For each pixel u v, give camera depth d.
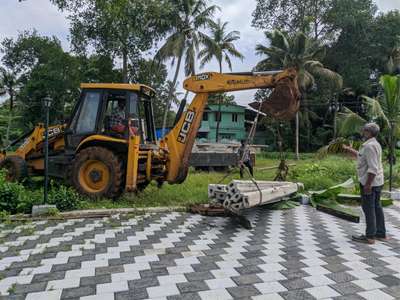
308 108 28.89
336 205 6.71
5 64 32.16
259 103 5.88
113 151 6.72
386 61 28.19
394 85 9.59
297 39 23.59
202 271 3.44
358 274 3.44
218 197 5.73
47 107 5.61
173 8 21.59
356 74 27.75
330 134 29.30
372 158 4.36
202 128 35.09
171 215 5.83
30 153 7.80
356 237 4.57
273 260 3.78
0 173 6.57
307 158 23.06
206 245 4.26
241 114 35.84
